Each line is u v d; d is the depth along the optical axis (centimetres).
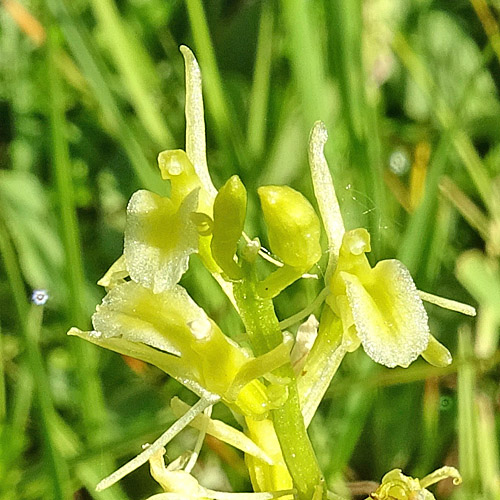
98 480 5
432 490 6
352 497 6
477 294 6
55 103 6
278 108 7
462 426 5
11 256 5
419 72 7
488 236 7
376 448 6
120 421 7
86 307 7
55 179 6
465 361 6
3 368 6
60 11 6
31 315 7
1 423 6
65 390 7
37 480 6
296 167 7
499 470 6
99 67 6
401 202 7
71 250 6
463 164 7
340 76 6
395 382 6
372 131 6
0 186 7
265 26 7
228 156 7
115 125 6
